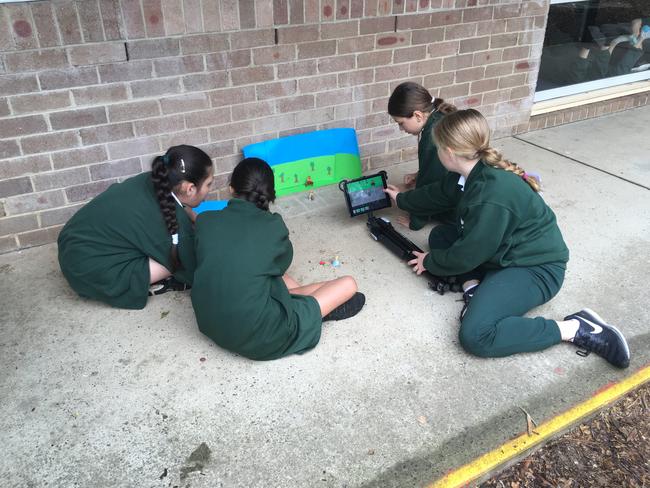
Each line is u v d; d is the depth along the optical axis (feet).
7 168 8.69
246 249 6.45
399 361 7.02
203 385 6.62
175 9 8.85
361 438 5.97
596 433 6.34
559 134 14.52
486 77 12.96
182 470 5.59
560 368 6.96
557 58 14.85
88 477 5.51
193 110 9.75
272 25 9.80
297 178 11.30
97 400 6.39
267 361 6.97
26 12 7.87
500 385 6.68
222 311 6.37
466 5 11.72
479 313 6.99
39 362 6.93
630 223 10.24
